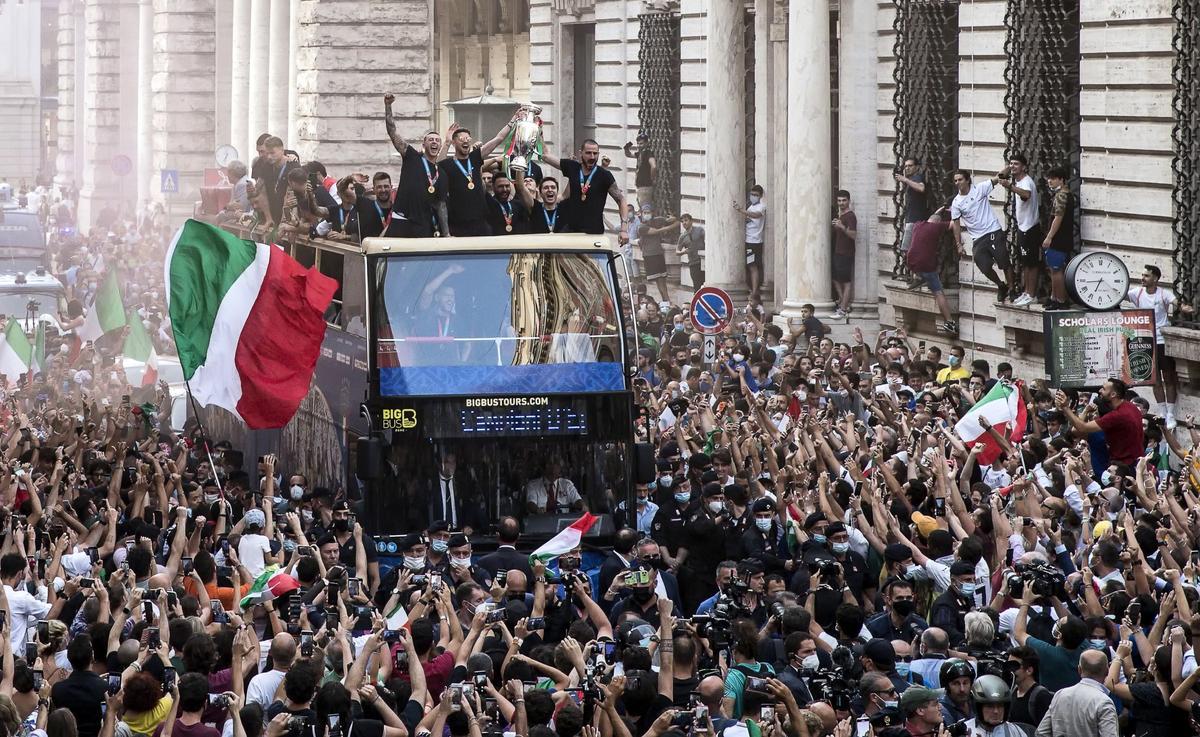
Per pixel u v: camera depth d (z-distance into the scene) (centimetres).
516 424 3875
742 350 5306
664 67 8025
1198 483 3622
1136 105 5153
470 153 4131
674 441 4216
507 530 3441
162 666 2361
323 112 10044
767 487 3722
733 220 7212
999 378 4266
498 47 11081
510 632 2831
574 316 3925
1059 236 5275
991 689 2353
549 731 2184
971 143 5962
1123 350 4422
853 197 6550
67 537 3225
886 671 2484
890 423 4369
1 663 2456
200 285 3938
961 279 5891
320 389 4291
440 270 3916
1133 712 2506
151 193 13738
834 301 6581
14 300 7388
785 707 2252
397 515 3847
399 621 2705
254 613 2923
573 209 4156
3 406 4784
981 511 3278
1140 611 2725
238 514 3862
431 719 2300
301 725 2261
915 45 6125
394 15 10044
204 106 13150
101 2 15438
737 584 2964
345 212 4438
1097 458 3966
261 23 11256
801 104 6419
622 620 2866
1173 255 4909
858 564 3200
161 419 5412
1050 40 5569
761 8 7231
